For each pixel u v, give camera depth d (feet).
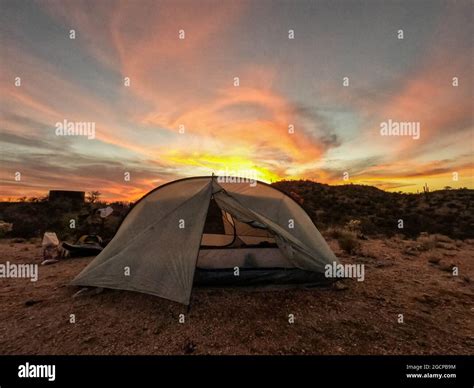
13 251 28.45
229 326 11.93
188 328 11.71
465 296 15.55
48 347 10.28
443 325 12.14
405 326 12.04
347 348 10.37
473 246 34.76
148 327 11.78
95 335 11.12
